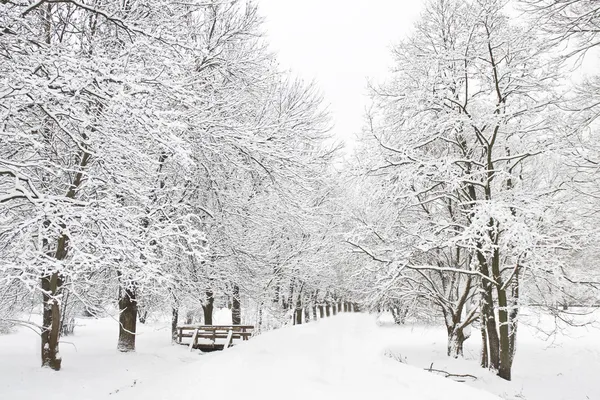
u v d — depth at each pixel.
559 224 13.30
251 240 17.19
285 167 13.20
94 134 8.10
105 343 17.98
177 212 13.52
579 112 10.62
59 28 10.93
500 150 14.94
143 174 9.68
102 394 7.90
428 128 13.77
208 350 16.38
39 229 7.27
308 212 15.56
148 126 7.52
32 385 8.45
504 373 12.69
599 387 12.34
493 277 12.91
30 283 6.38
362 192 15.20
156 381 7.52
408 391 5.55
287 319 23.00
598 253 14.98
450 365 13.97
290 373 6.28
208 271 16.20
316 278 22.39
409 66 14.87
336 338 8.80
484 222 11.40
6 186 9.30
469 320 15.43
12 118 8.03
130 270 8.21
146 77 7.86
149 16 10.95
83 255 7.12
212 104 12.54
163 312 20.28
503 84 13.40
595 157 11.48
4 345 15.73
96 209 7.94
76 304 14.85
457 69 13.90
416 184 14.37
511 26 12.77
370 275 16.33
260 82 15.78
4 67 7.59
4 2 7.93
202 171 14.39
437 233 13.73
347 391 5.47
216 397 5.36
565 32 9.21
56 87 7.47
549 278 13.31
